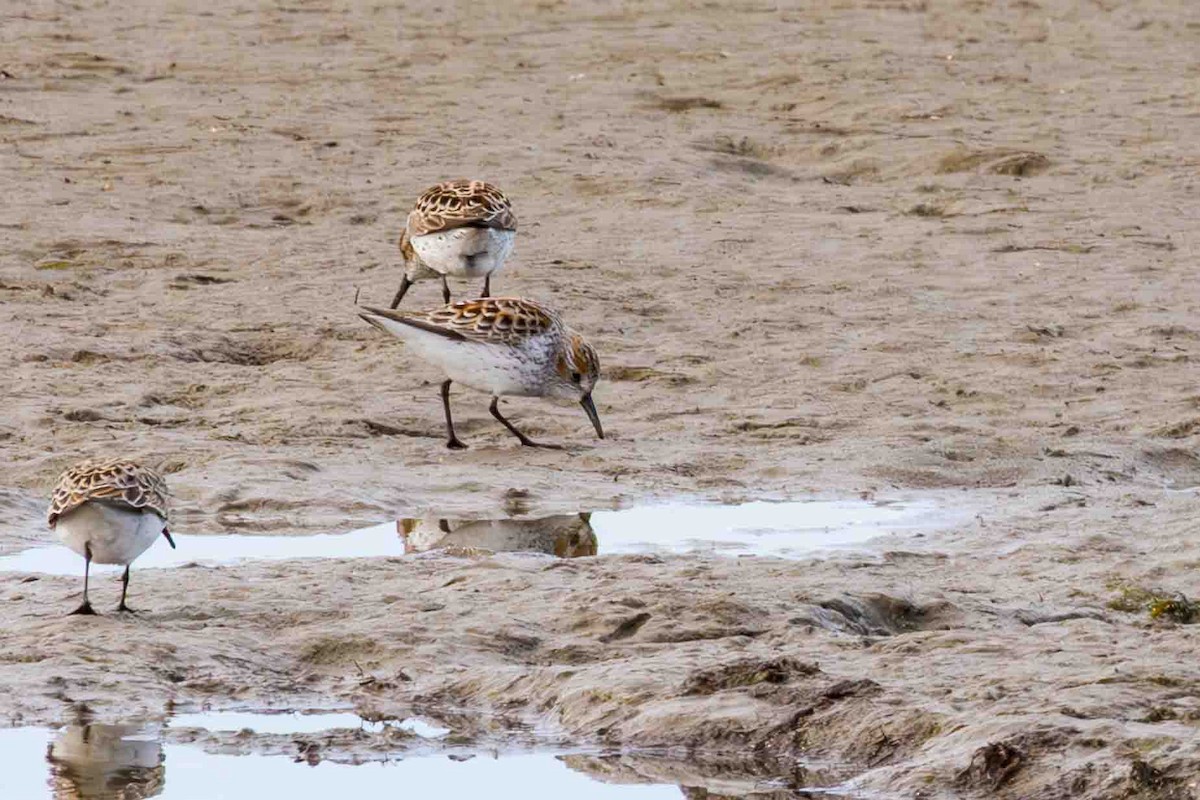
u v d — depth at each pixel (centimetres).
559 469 1566
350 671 1038
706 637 1067
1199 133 3362
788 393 1834
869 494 1504
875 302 2202
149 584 1173
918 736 902
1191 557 1262
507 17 4694
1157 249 2509
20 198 2612
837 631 1093
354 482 1487
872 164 3094
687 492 1504
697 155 3094
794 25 4631
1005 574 1234
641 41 4316
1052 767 849
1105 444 1667
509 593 1148
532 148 3097
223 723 971
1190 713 899
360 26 4462
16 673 1013
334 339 1973
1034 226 2633
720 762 915
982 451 1638
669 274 2311
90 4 4634
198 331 1970
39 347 1878
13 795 880
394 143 3114
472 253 1900
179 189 2731
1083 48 4356
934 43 4391
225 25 4409
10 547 1288
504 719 974
